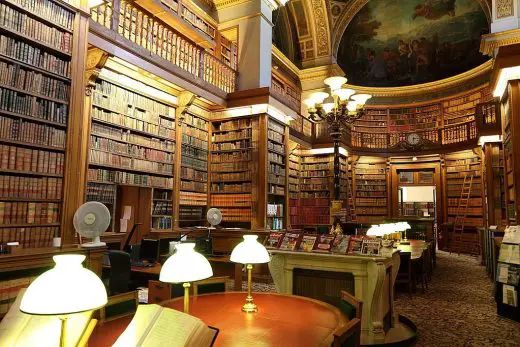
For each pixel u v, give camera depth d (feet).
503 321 18.03
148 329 5.32
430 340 15.21
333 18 53.06
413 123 59.93
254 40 34.24
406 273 23.54
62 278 4.34
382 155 57.16
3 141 13.87
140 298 20.34
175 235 27.50
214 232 30.50
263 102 30.55
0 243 13.43
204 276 7.16
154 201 26.53
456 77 54.34
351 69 61.36
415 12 55.47
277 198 34.55
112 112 23.09
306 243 15.55
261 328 7.95
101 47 19.95
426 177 57.16
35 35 14.88
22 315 5.11
